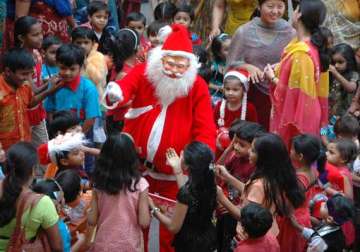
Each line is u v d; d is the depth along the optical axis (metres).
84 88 6.42
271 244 4.84
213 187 5.07
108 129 6.83
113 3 8.86
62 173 5.11
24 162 4.43
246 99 6.39
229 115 6.43
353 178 6.28
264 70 6.30
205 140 5.39
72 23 7.87
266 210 4.79
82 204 5.21
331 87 7.60
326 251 5.13
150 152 5.42
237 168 5.68
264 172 5.09
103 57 7.05
